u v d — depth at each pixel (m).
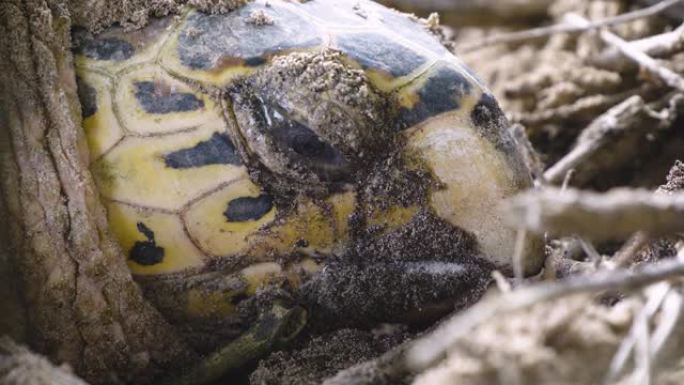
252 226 1.47
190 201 1.46
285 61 1.46
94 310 1.47
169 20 1.48
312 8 1.50
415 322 1.49
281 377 1.47
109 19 1.48
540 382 1.40
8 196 1.46
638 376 1.38
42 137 1.46
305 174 1.46
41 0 1.47
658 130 1.66
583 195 1.37
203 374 1.48
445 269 1.47
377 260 1.47
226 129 1.46
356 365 1.44
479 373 1.41
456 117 1.47
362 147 1.46
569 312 1.41
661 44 1.67
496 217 1.46
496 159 1.47
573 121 1.71
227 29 1.47
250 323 1.48
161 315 1.48
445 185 1.46
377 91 1.47
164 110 1.47
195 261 1.47
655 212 1.36
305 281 1.48
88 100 1.47
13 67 1.47
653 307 1.40
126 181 1.47
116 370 1.48
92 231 1.46
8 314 1.47
